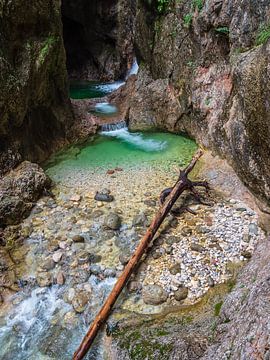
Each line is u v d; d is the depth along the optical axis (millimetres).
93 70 21266
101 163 10219
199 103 10461
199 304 5898
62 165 10102
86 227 7652
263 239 7066
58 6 10305
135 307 6031
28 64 9195
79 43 21203
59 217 7945
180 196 8609
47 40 9875
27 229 7609
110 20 19172
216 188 8836
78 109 12859
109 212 8070
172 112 11852
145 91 12695
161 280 6426
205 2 9891
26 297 6328
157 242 7250
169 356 4656
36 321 6000
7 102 8359
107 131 12398
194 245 7105
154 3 12461
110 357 5219
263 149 7289
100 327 5699
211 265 6684
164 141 11578
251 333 4008
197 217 7922
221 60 9820
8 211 7691
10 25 8711
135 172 9688
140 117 12500
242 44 8523
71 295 6285
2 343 5719
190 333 5000
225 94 9438
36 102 9984
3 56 8422
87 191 8836
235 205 8242
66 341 5715
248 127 7562
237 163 8383
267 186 7586
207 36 10055
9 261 6898
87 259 6867
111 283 6488
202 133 10602
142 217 7797
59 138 11086
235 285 5965
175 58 11680
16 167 8758
